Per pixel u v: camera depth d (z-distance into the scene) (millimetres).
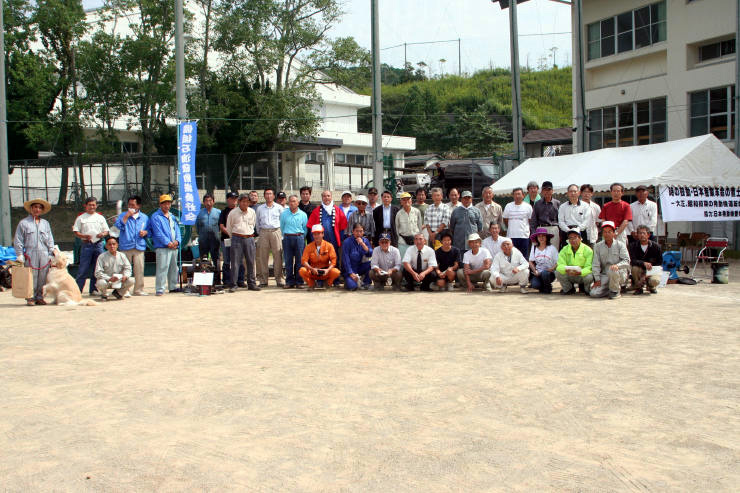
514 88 20062
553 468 3635
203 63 31219
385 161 19703
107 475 3605
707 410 4660
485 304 10297
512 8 19938
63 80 31938
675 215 14086
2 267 14250
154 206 25812
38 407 4930
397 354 6633
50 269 11320
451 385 5406
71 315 9852
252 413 4715
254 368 6109
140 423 4520
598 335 7473
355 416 4609
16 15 31438
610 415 4570
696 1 24625
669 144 15375
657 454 3834
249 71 32969
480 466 3670
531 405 4820
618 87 27984
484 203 13461
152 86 30188
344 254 12742
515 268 11727
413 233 13094
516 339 7324
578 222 12102
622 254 10766
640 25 27078
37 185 33688
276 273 13625
